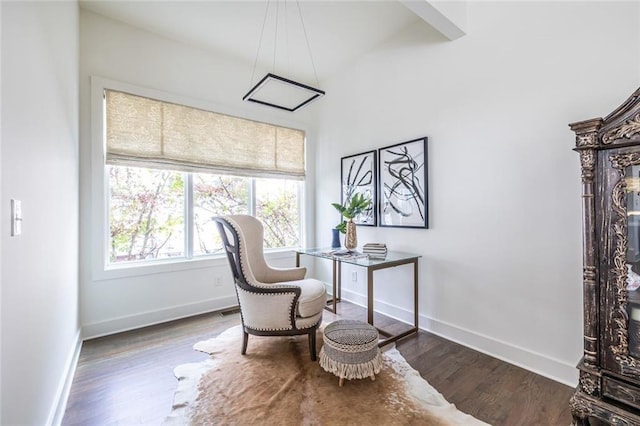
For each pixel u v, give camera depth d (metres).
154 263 2.89
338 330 1.89
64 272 1.76
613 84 1.64
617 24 1.62
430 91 2.59
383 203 3.04
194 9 2.54
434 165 2.56
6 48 0.93
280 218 3.87
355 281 3.43
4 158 0.90
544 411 1.57
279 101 3.77
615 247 1.25
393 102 2.94
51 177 1.46
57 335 1.56
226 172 3.31
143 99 2.81
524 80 1.99
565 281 1.82
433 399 1.66
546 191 1.89
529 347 1.99
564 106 1.81
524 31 1.98
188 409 1.58
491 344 2.18
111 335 2.56
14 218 0.98
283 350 2.25
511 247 2.07
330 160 3.79
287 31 2.87
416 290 2.62
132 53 2.76
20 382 1.03
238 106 3.42
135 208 2.83
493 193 2.16
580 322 1.76
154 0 2.43
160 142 2.89
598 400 1.29
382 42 3.04
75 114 2.22
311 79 3.85
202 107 3.15
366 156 3.23
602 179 1.28
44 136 1.34
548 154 1.88
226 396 1.69
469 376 1.90
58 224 1.61
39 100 1.27
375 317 2.97
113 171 2.72
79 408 1.62
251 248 2.59
